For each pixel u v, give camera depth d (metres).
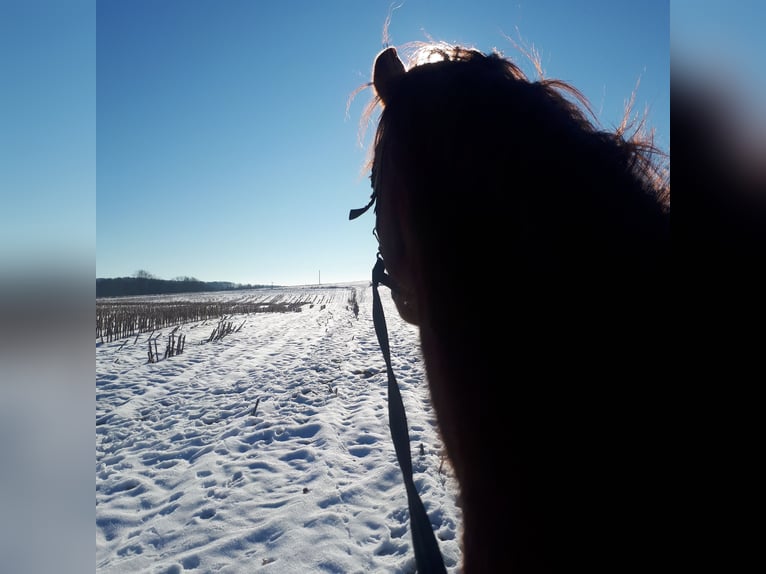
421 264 0.85
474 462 0.75
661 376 0.63
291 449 4.57
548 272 0.70
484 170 0.77
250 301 43.94
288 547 2.85
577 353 0.66
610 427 0.63
